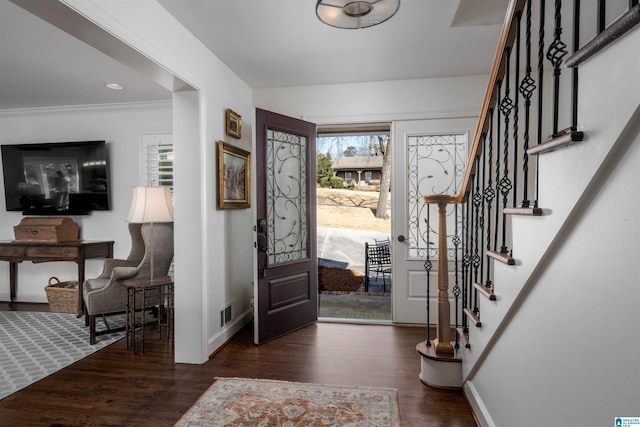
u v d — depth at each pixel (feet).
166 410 6.96
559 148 3.54
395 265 12.43
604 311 2.95
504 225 5.35
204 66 9.53
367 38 9.34
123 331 11.77
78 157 14.83
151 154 14.61
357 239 21.68
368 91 12.46
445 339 7.91
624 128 2.57
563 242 3.62
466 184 7.59
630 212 2.62
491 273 11.76
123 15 6.44
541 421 4.12
